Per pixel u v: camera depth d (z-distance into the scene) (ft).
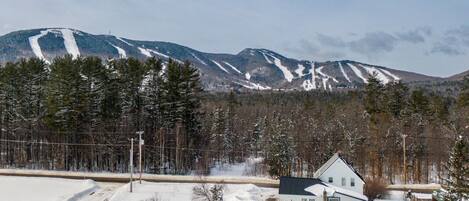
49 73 323.16
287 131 317.42
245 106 572.10
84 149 304.91
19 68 316.40
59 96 293.43
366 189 223.30
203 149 323.16
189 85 313.94
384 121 325.21
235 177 280.51
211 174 305.73
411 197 214.07
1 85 314.76
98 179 257.96
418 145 306.96
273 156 286.25
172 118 309.22
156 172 303.89
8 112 315.58
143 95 314.55
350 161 300.61
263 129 389.19
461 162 176.76
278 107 547.90
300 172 305.53
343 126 328.08
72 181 244.63
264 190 224.12
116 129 310.45
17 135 313.73
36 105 316.81
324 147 314.96
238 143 390.42
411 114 352.90
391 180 288.51
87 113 302.04
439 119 351.46
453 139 292.40
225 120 393.09
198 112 325.83
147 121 315.58
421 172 305.73
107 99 310.45
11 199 203.72
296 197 192.54
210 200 192.13
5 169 294.66
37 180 246.88
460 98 371.56
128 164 307.58
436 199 195.62
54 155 306.14
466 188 174.50
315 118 406.41
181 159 307.99
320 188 195.31
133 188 221.66
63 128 299.17
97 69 304.91
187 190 220.64
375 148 301.63
